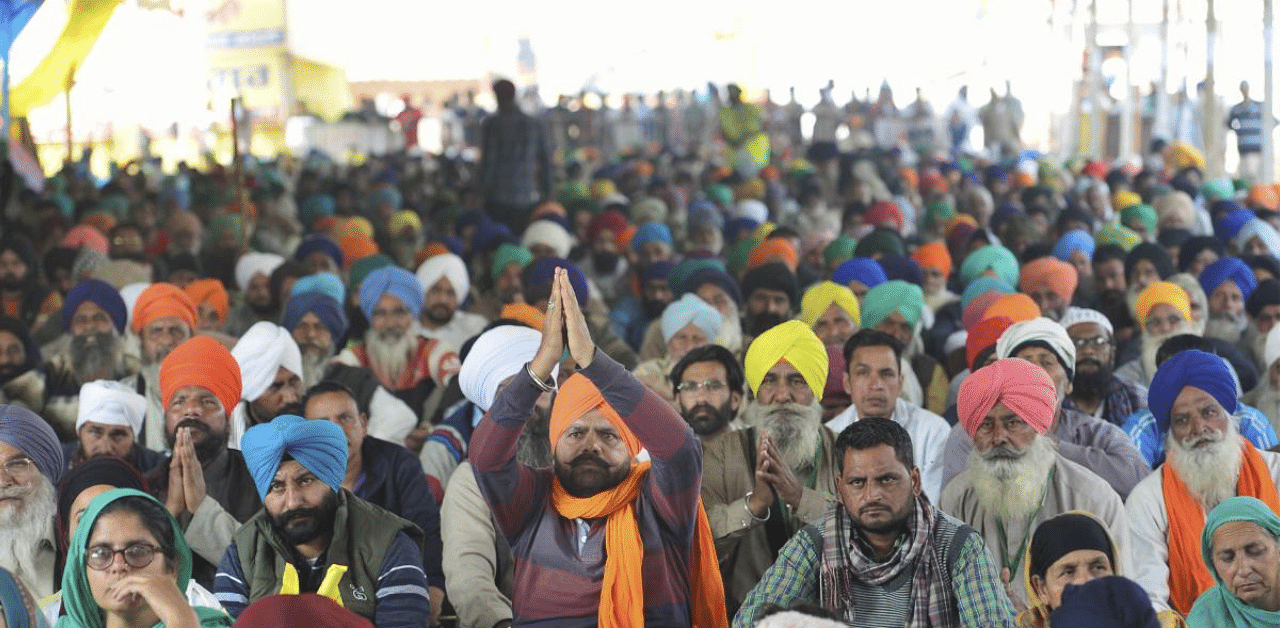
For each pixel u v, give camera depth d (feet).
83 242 122.42
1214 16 185.26
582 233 142.41
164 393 55.77
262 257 101.55
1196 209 137.08
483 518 51.70
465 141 336.90
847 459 41.81
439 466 60.29
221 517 51.01
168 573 38.88
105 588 38.19
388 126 333.01
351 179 217.56
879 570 41.63
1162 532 53.16
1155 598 52.01
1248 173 206.08
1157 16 280.92
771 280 88.94
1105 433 58.08
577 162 256.73
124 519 38.37
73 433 72.54
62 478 50.31
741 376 55.36
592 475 43.42
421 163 267.39
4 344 73.20
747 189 176.86
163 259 122.31
